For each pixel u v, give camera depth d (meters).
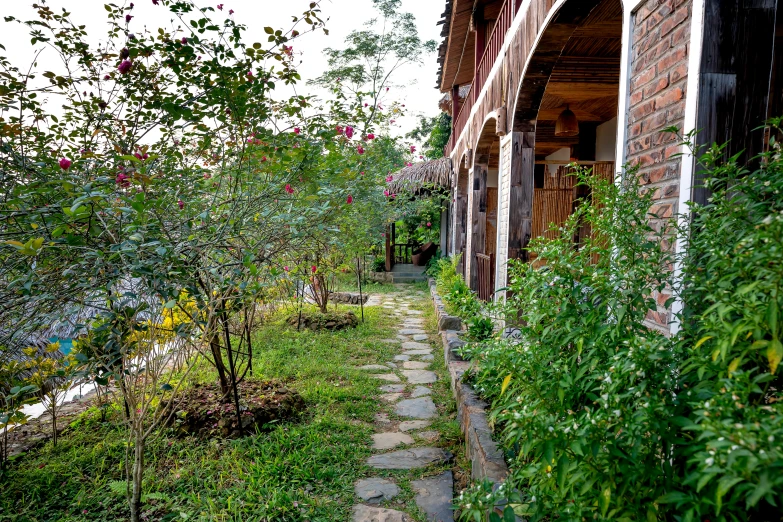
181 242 2.35
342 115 3.58
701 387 1.27
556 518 1.60
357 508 2.67
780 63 3.19
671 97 2.03
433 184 12.41
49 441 3.55
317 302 7.97
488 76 6.76
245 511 2.58
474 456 2.85
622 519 1.28
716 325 1.21
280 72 2.96
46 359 3.34
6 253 2.15
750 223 1.33
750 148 1.79
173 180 2.61
